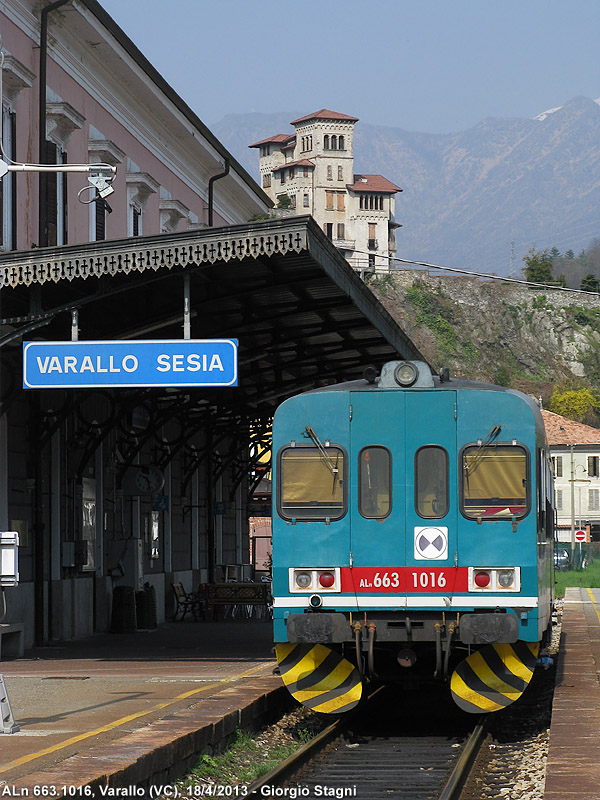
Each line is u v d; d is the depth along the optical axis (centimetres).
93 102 5641
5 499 4247
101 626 5325
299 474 2836
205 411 6184
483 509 2767
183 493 6869
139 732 2170
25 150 4806
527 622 2722
